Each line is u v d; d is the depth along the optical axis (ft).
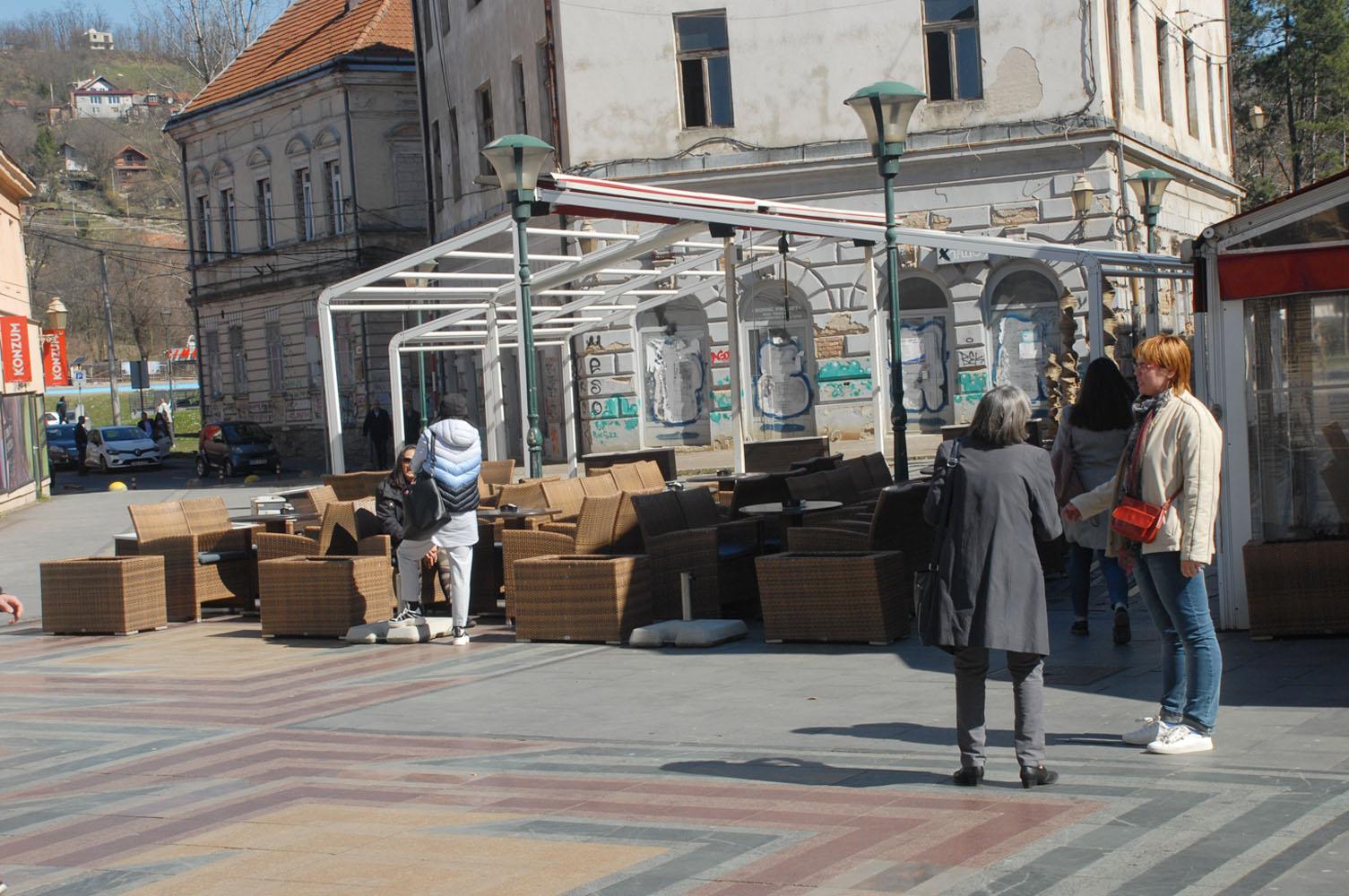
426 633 41.14
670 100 106.01
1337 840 18.58
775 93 104.37
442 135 138.31
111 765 27.55
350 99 162.91
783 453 73.05
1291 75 194.59
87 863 20.77
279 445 178.29
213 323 190.80
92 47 509.35
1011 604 21.65
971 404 101.50
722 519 46.68
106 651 43.32
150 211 418.72
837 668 33.04
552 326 96.17
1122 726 25.79
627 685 32.53
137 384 211.20
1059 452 33.50
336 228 168.14
